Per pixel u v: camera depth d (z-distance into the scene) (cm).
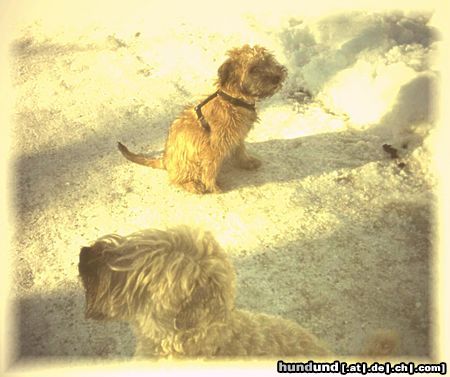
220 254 59
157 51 158
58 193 117
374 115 127
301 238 102
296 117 132
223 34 160
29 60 161
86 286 58
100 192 116
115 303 57
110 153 127
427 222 103
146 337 63
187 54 154
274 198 111
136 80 148
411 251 98
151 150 126
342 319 88
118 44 163
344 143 124
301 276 95
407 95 123
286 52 147
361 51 140
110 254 57
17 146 130
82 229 108
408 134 120
